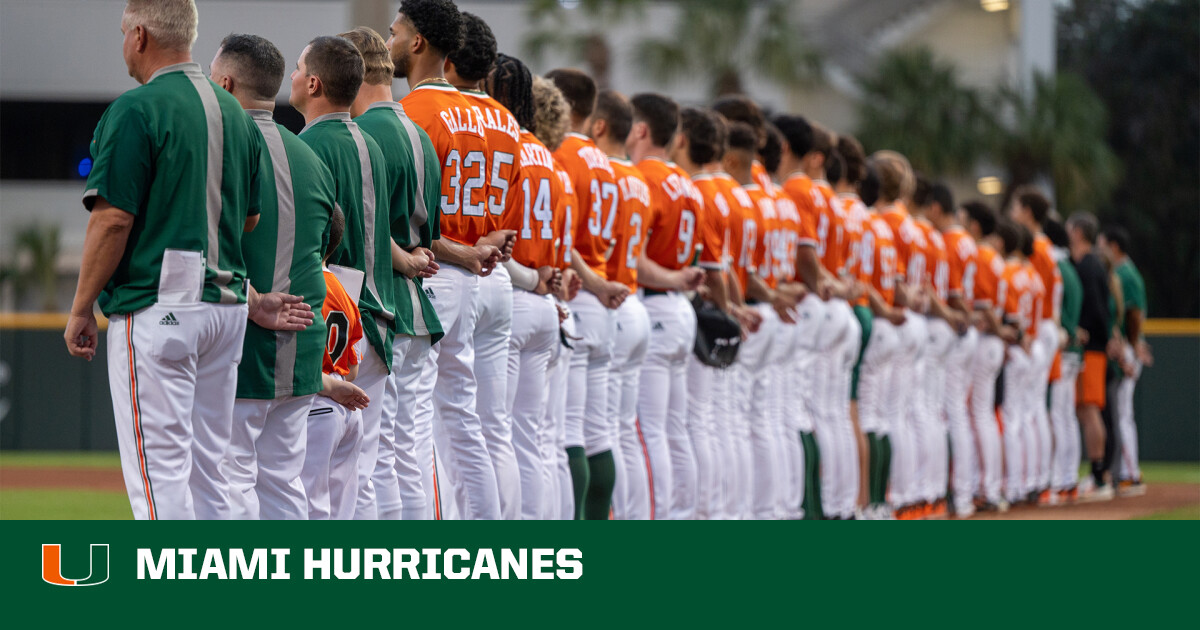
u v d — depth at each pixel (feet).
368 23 92.73
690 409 85.46
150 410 44.65
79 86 338.34
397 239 56.39
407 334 56.29
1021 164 317.22
